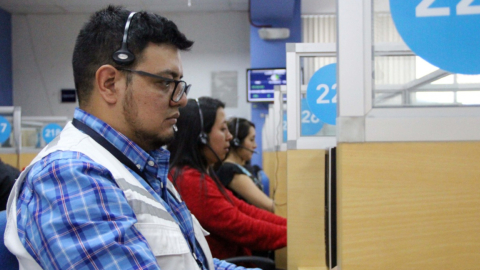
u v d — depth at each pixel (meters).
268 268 1.53
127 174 0.70
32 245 0.60
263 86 5.54
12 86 6.44
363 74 0.65
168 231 0.68
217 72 6.38
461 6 0.64
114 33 0.72
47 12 6.34
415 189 0.64
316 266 1.42
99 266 0.56
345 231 0.64
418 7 0.65
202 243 0.87
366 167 0.64
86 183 0.60
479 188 0.64
